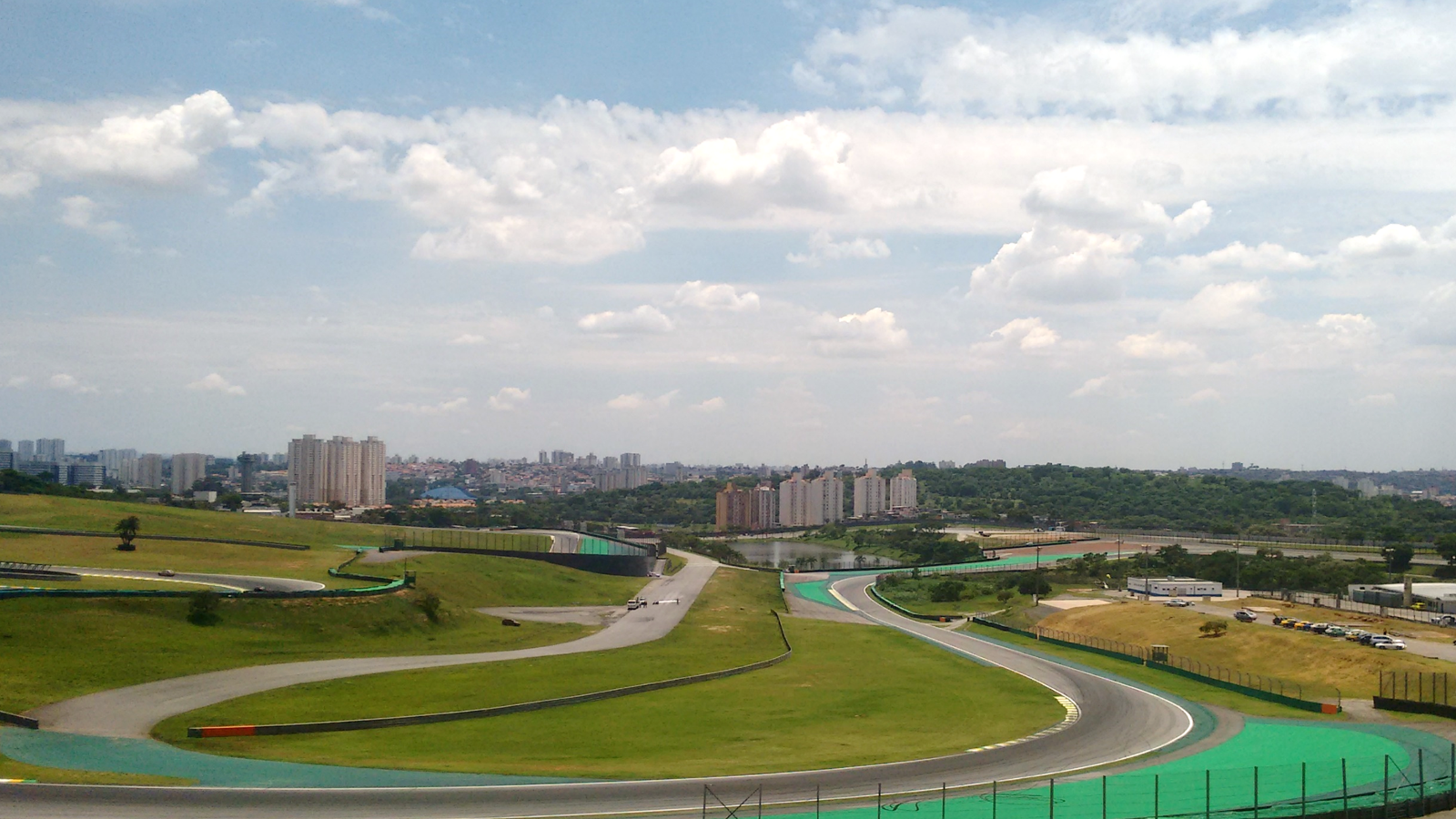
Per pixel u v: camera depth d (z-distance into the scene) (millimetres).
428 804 54219
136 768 59875
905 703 91062
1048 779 63812
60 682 80562
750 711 85938
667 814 54062
